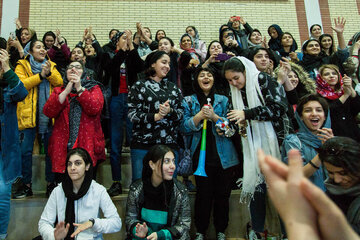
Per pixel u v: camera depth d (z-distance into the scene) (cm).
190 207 244
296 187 40
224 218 242
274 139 230
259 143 231
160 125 236
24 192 268
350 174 122
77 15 545
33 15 534
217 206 243
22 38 436
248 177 227
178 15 570
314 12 596
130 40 306
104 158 259
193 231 260
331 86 294
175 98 249
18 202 254
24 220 252
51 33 425
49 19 537
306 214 39
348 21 598
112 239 254
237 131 248
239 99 246
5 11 527
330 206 38
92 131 246
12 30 522
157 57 249
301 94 291
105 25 548
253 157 229
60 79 307
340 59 360
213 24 574
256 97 236
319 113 210
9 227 248
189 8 575
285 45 454
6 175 214
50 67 290
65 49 379
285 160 212
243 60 247
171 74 322
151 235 194
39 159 301
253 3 591
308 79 295
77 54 359
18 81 222
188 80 315
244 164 232
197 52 445
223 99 268
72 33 537
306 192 39
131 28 553
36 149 328
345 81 273
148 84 248
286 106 231
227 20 579
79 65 261
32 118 280
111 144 288
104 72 348
